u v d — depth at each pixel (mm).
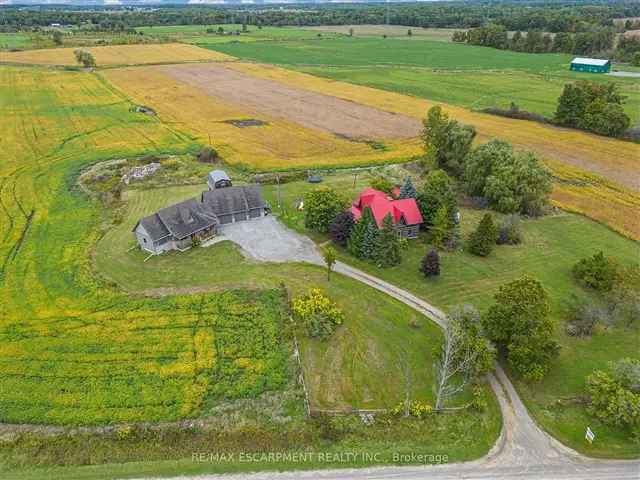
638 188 82750
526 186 72688
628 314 49562
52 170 89875
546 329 41906
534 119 120438
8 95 143000
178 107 133750
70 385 42562
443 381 38938
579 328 48719
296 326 49781
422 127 116500
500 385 42875
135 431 38094
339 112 129250
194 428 38750
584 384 42750
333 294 54719
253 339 47875
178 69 184375
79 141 106125
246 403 41031
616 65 192625
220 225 69625
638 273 52281
